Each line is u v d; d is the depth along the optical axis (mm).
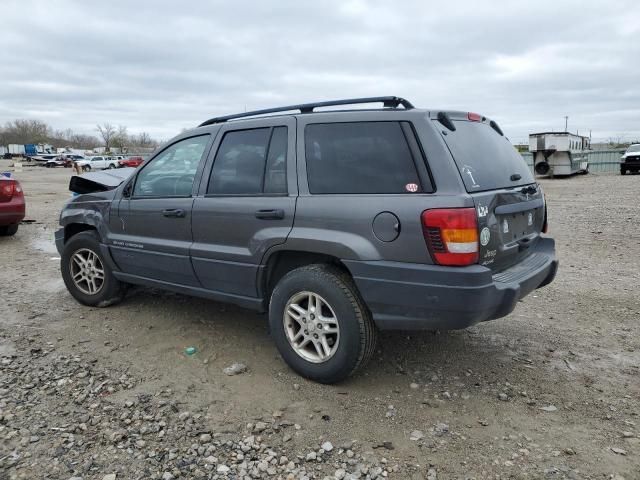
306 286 3514
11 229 9555
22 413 3230
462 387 3619
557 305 5375
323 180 3527
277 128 3818
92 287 5254
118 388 3572
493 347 4301
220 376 3773
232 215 3906
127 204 4719
